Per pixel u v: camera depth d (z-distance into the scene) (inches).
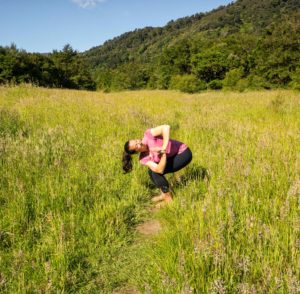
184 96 988.6
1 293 124.2
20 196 185.8
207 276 122.3
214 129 354.9
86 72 3225.9
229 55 2714.1
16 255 140.1
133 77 3892.7
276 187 188.5
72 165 238.5
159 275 126.3
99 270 144.8
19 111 428.8
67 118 406.3
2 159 237.8
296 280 109.7
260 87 1859.0
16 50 2244.1
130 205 202.2
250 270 122.2
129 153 200.1
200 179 215.9
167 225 171.6
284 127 357.1
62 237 154.1
